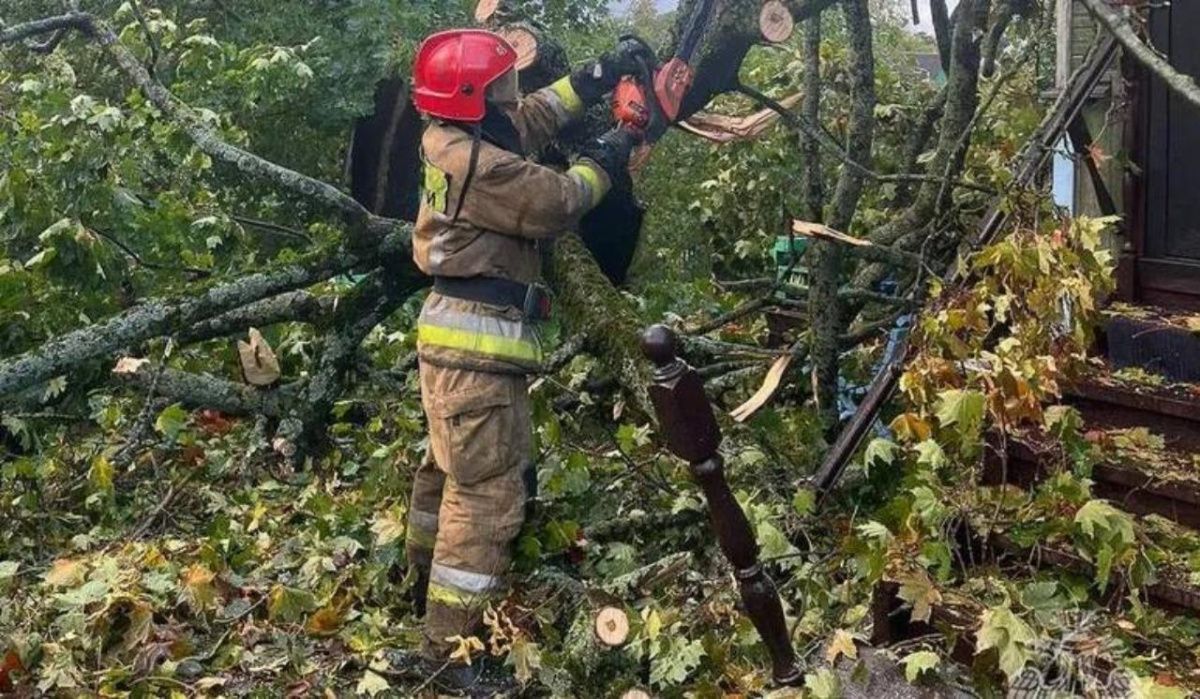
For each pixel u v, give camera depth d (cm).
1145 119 369
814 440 406
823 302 409
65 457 475
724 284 466
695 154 768
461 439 328
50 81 612
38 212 485
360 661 347
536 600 357
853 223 546
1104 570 268
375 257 450
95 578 367
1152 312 363
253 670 340
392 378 507
